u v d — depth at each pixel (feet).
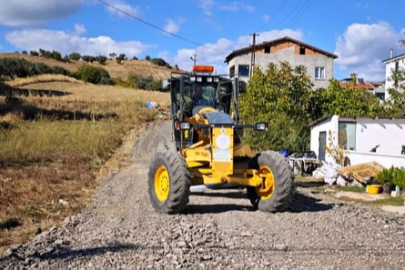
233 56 159.02
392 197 41.16
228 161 29.81
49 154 59.11
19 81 190.49
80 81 223.10
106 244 21.80
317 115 79.20
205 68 35.50
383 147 58.23
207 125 30.17
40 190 36.52
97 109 124.57
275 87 78.43
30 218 28.43
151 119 117.60
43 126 81.71
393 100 84.33
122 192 38.96
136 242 22.13
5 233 24.86
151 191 31.14
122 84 253.65
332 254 20.43
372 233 24.91
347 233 24.72
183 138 33.22
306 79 79.77
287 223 27.09
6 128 77.00
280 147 70.38
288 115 77.61
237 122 33.88
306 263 19.10
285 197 29.55
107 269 18.21
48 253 20.48
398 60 131.54
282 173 29.53
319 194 43.06
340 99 78.38
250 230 24.99
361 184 47.42
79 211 31.04
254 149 68.95
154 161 30.91
